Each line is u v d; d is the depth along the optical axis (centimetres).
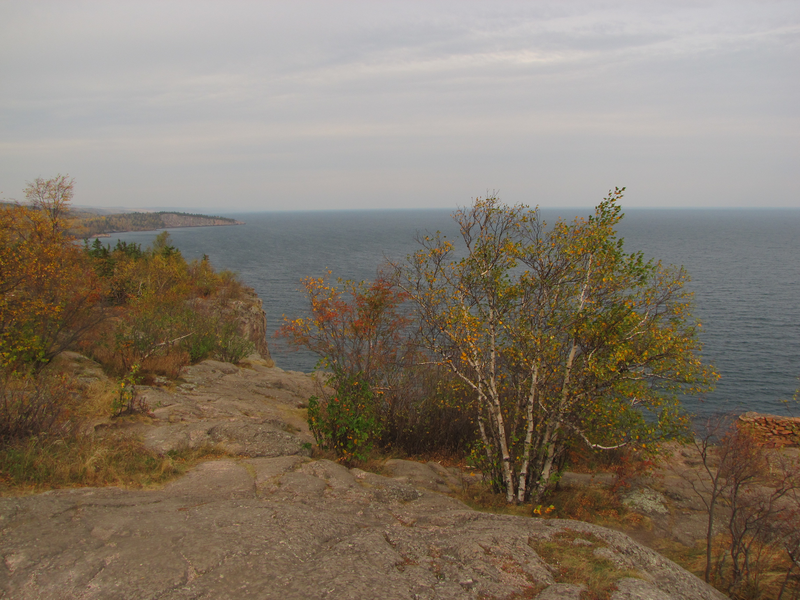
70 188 1576
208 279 3278
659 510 1020
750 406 3031
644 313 982
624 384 966
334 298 1305
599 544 580
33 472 654
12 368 1105
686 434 978
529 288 1061
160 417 1056
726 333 4712
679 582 542
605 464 1327
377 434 1234
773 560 838
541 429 1074
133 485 693
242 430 1002
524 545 554
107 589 402
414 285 1149
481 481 1119
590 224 998
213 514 563
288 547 491
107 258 3002
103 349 1470
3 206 1395
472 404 1259
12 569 421
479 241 1082
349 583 429
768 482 947
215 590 409
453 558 521
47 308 1221
